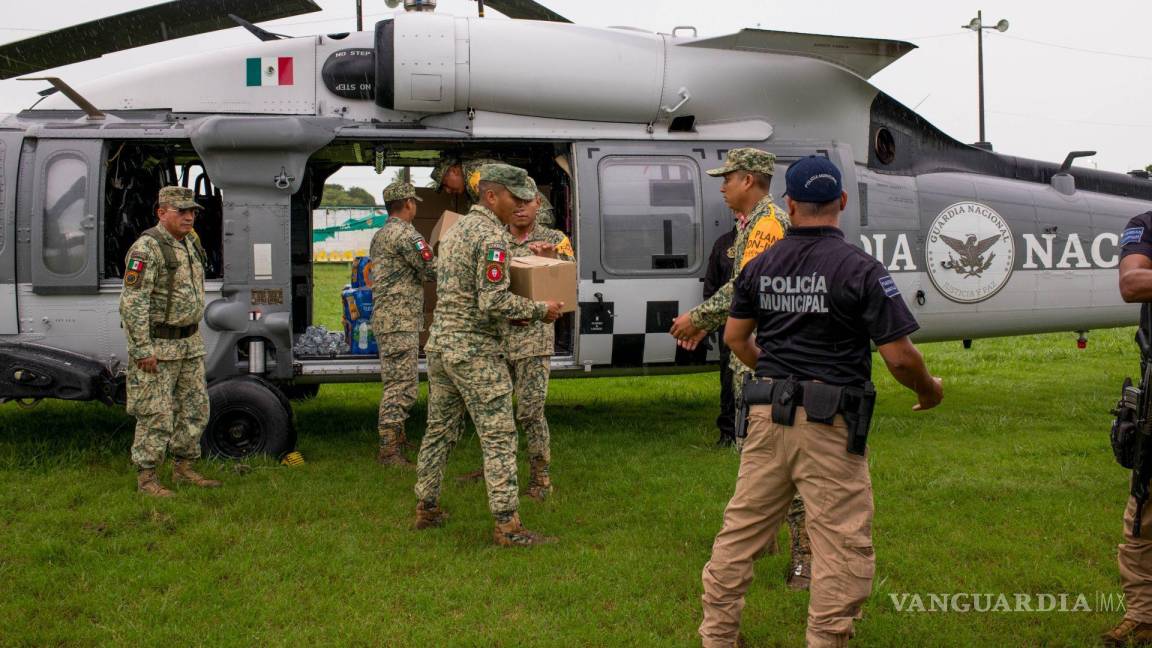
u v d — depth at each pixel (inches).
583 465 223.0
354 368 233.8
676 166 240.5
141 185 259.0
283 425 219.6
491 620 133.9
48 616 134.3
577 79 234.1
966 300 276.4
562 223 265.9
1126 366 392.5
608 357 240.4
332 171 296.8
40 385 212.5
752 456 110.5
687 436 255.1
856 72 253.1
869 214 262.7
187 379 198.7
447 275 159.2
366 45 235.6
